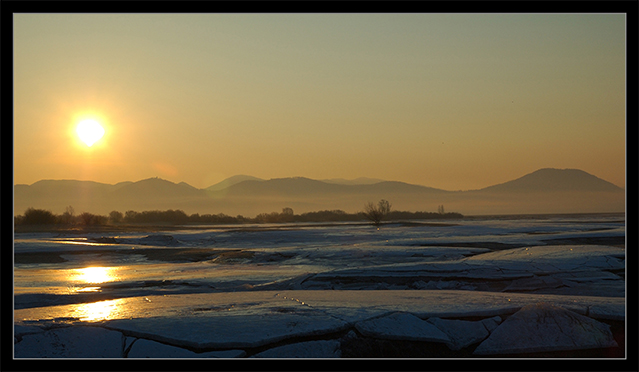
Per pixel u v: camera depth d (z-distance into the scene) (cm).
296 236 5103
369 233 5306
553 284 1560
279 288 1625
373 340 810
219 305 997
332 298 1085
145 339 776
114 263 2914
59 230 6938
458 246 3164
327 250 2878
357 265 2350
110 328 811
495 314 916
